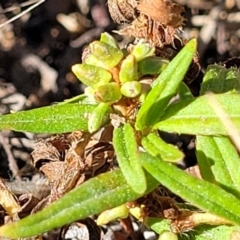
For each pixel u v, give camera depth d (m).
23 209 0.12
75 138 0.12
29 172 0.17
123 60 0.10
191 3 0.21
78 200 0.09
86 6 0.22
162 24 0.12
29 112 0.10
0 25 0.17
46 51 0.22
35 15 0.22
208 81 0.11
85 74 0.10
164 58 0.11
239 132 0.09
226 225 0.10
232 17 0.21
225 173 0.10
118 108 0.10
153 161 0.09
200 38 0.21
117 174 0.09
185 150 0.18
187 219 0.10
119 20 0.13
